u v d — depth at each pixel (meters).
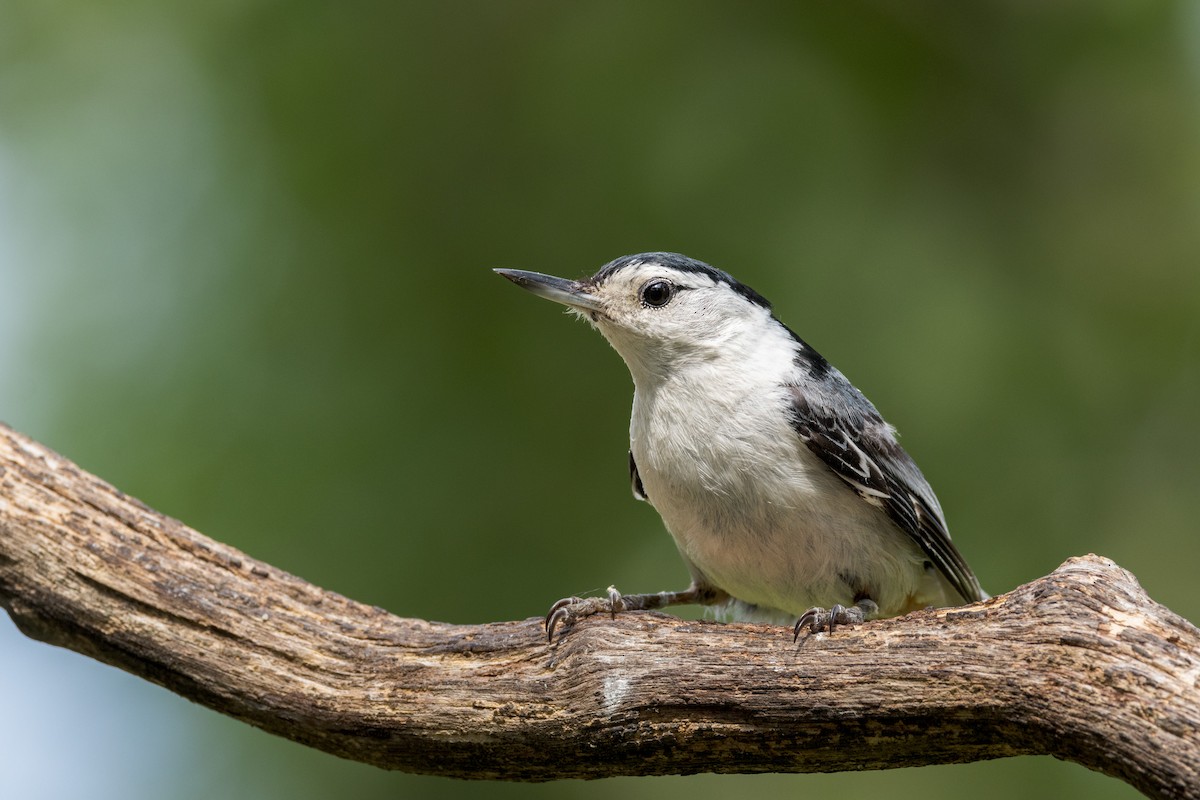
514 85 11.25
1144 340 11.09
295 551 9.76
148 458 9.69
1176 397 10.91
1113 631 5.59
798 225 10.82
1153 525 10.37
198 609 6.79
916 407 10.31
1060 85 11.77
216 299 10.32
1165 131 11.59
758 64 11.36
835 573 7.65
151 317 10.24
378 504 10.08
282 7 10.87
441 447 10.37
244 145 10.74
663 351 7.73
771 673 6.12
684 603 8.23
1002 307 10.90
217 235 10.52
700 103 11.17
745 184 10.91
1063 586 5.80
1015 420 10.50
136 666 6.87
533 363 10.75
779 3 11.51
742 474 7.44
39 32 10.84
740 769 6.37
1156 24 11.35
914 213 11.17
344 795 10.16
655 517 10.56
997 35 11.89
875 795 10.13
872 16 11.59
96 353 10.09
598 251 10.87
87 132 10.73
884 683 5.93
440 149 11.02
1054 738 5.59
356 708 6.65
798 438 7.43
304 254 10.55
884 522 7.75
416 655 6.75
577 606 6.79
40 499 6.86
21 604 6.81
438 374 10.53
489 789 10.31
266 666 6.75
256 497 9.77
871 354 10.48
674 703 6.20
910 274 10.79
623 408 10.74
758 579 7.75
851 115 11.30
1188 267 11.26
